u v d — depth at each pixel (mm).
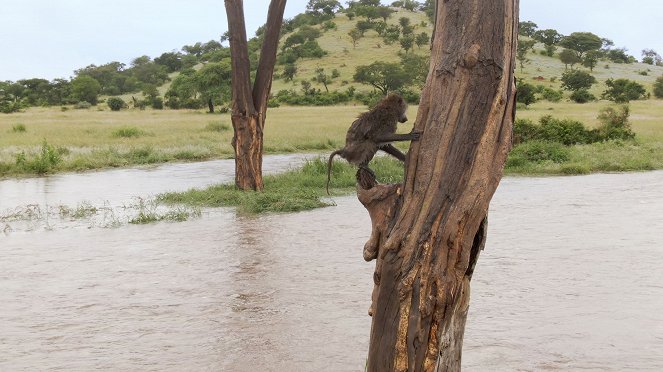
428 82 4359
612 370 6328
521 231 13180
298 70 121812
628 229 13172
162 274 10492
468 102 4172
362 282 9766
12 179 24734
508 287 9219
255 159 19281
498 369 6426
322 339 7402
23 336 7746
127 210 17094
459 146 4172
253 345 7281
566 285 9234
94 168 28172
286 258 11352
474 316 8047
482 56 4148
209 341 7449
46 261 11570
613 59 142125
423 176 4238
